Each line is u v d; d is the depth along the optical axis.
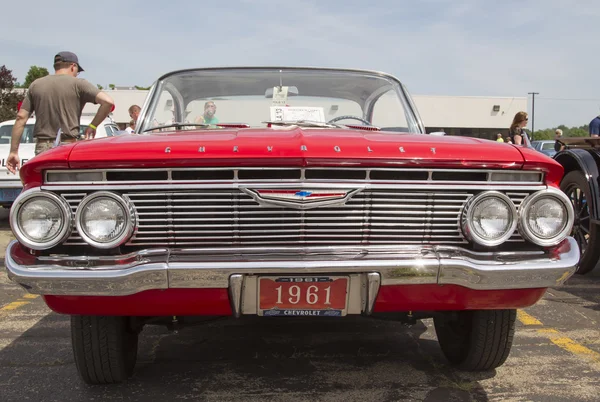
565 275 2.29
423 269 2.18
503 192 2.31
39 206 2.16
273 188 2.18
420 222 2.28
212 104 3.51
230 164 2.18
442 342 3.10
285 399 2.61
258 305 2.24
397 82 3.72
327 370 2.96
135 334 2.85
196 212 2.19
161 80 3.56
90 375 2.65
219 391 2.70
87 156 2.17
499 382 2.83
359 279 2.23
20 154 7.77
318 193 2.19
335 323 3.78
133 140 2.35
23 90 24.39
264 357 3.15
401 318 2.70
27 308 4.20
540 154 2.38
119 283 2.11
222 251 2.19
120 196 2.16
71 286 2.12
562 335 3.61
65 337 3.52
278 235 2.22
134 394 2.66
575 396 2.68
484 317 2.69
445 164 2.25
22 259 2.17
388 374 2.92
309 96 3.58
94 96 5.09
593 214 4.84
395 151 2.24
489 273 2.21
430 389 2.73
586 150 5.14
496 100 34.28
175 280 2.13
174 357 3.15
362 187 2.21
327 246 2.23
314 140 2.29
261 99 3.53
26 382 2.80
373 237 2.26
